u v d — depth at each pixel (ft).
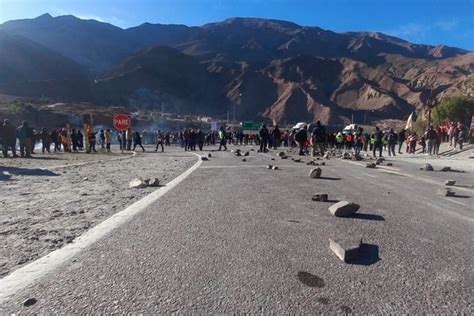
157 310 8.75
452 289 10.02
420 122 162.20
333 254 12.59
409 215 18.78
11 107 369.50
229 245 13.48
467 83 271.69
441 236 14.93
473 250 13.20
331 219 17.63
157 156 75.51
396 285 10.20
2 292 9.61
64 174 39.14
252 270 11.12
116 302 9.12
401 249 13.17
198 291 9.73
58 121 371.76
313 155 75.41
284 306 8.98
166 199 22.76
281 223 16.76
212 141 171.22
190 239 14.21
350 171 42.29
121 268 11.23
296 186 29.01
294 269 11.23
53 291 9.69
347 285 10.16
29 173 39.88
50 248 13.25
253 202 21.89
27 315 8.50
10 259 12.10
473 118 102.99
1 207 20.58
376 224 16.76
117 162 57.67
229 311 8.73
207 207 20.33
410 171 44.29
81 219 17.66
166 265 11.50
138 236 14.61
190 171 40.78
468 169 50.03
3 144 69.62
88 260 11.90
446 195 25.32
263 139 91.15
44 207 20.59
